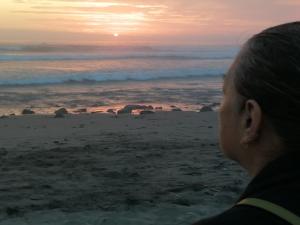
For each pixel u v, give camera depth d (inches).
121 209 239.1
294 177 40.6
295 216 38.5
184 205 246.5
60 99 880.3
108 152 373.7
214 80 1339.8
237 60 45.5
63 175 304.2
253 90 42.6
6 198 254.5
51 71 1355.8
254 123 42.9
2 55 1867.6
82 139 436.5
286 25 43.7
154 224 220.1
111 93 982.4
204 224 40.8
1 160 343.0
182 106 794.2
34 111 732.7
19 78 1182.3
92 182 288.0
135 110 716.7
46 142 421.1
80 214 232.1
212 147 396.8
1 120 570.6
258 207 39.8
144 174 307.1
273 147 42.5
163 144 408.2
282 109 41.4
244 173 311.6
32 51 2502.5
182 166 328.2
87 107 781.9
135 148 390.0
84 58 2017.7
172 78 1387.8
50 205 244.5
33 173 307.3
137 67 1620.3
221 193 264.7
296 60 40.9
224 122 47.0
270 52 42.0
